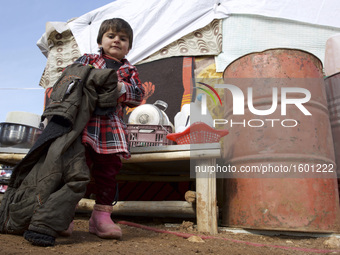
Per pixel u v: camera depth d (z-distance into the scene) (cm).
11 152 274
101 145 186
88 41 410
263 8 350
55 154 160
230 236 214
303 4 346
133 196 349
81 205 253
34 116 293
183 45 374
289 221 212
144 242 181
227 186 247
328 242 195
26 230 163
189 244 181
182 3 382
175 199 339
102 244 167
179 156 233
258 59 245
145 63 387
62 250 144
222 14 362
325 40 338
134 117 275
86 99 174
